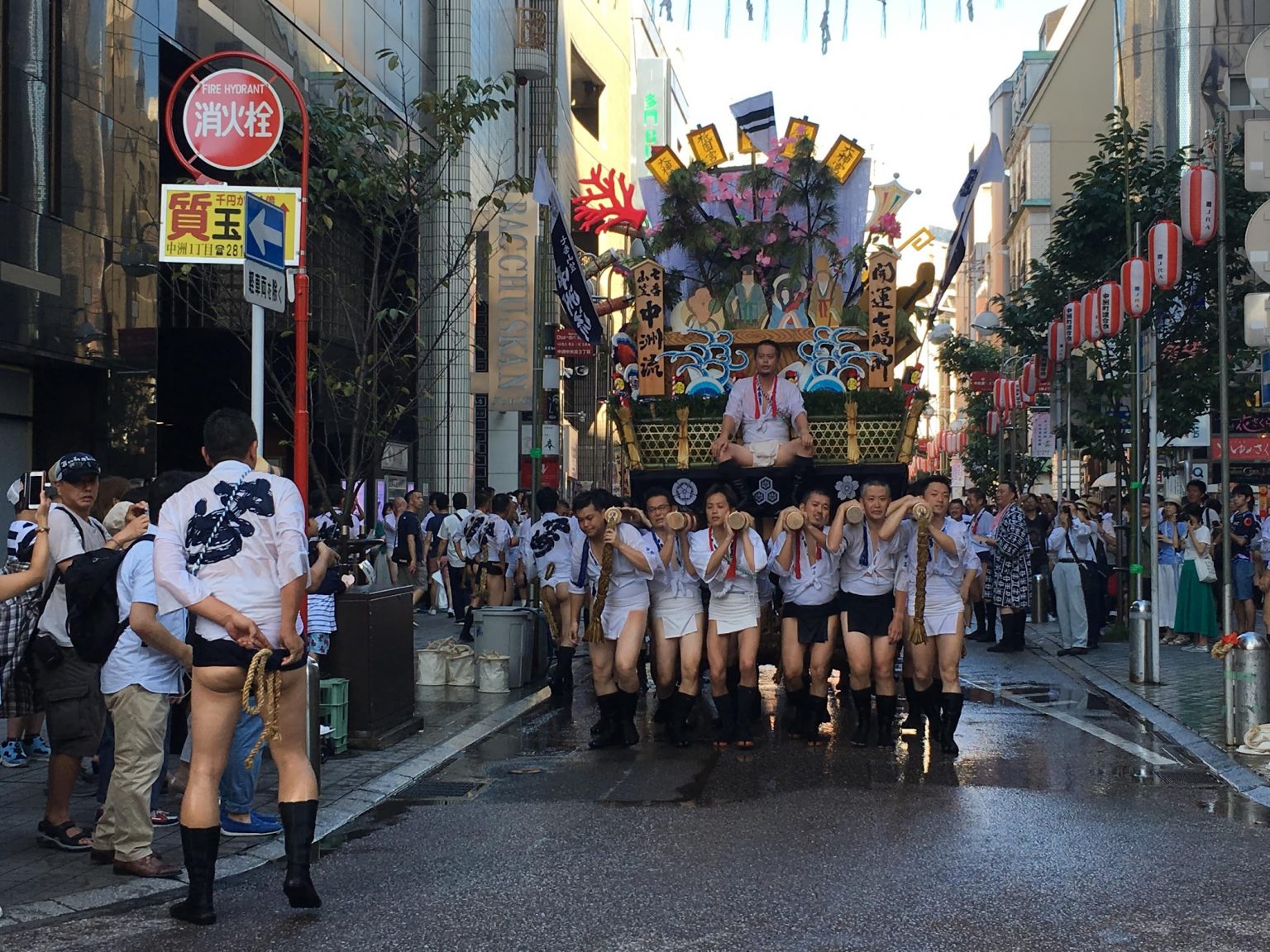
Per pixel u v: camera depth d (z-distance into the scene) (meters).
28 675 7.69
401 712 11.02
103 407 14.52
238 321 17.42
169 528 6.02
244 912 6.04
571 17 41.09
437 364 23.38
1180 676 14.63
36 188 13.25
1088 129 48.25
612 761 9.80
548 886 6.34
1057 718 11.84
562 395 37.34
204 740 5.96
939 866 6.64
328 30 20.62
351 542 11.02
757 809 8.05
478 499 19.42
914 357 14.02
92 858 6.99
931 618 10.09
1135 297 14.63
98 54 14.31
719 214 14.07
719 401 12.14
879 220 13.79
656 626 10.62
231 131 8.72
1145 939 5.46
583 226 14.79
